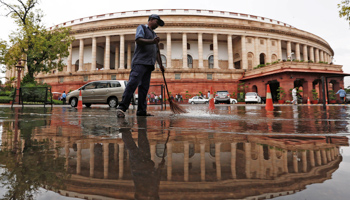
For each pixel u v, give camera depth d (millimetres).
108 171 769
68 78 34719
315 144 1310
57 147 1228
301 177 686
